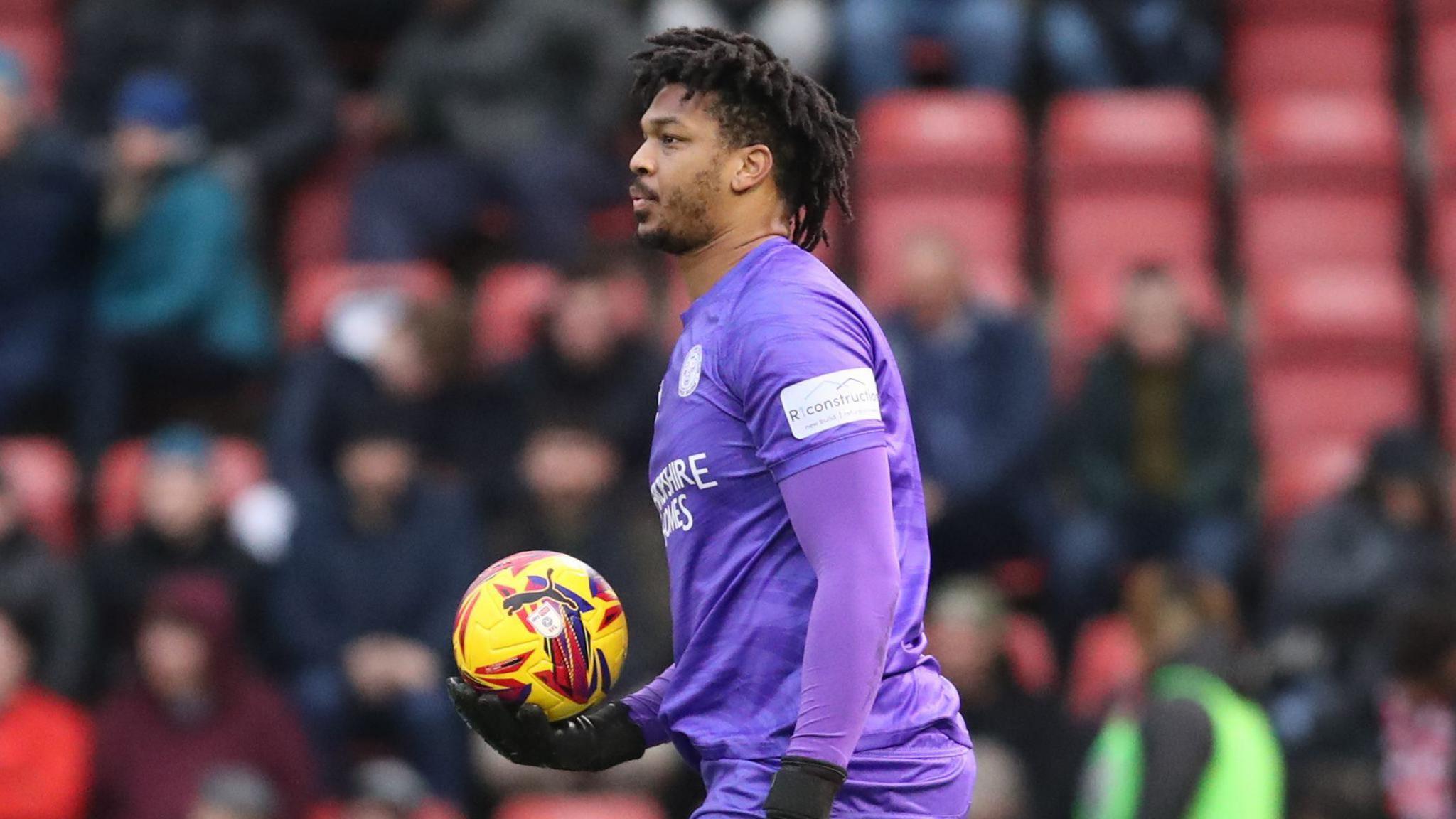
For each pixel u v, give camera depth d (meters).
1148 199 38.22
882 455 11.74
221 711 28.25
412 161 37.56
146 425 36.03
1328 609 29.83
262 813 26.23
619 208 37.50
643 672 28.55
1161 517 32.12
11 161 34.91
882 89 39.47
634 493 30.73
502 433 31.62
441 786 29.19
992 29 39.94
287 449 31.97
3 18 41.84
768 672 12.00
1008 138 38.41
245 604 30.09
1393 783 26.12
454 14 38.16
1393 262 38.22
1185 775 20.94
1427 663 25.97
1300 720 26.94
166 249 35.12
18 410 34.78
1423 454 30.52
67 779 28.11
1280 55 41.53
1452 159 38.66
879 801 11.97
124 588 30.19
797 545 12.01
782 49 39.25
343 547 30.02
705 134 12.38
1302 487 33.56
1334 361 36.03
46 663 29.48
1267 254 38.28
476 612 12.70
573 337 31.27
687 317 12.55
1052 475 33.97
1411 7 41.88
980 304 32.84
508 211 37.53
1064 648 31.62
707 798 12.16
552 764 12.91
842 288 12.25
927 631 29.55
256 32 39.06
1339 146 38.78
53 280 35.09
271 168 38.41
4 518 29.92
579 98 38.19
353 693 29.42
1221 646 22.03
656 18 39.19
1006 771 26.64
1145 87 40.31
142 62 39.00
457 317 31.52
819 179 12.60
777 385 11.73
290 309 38.06
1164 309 32.44
